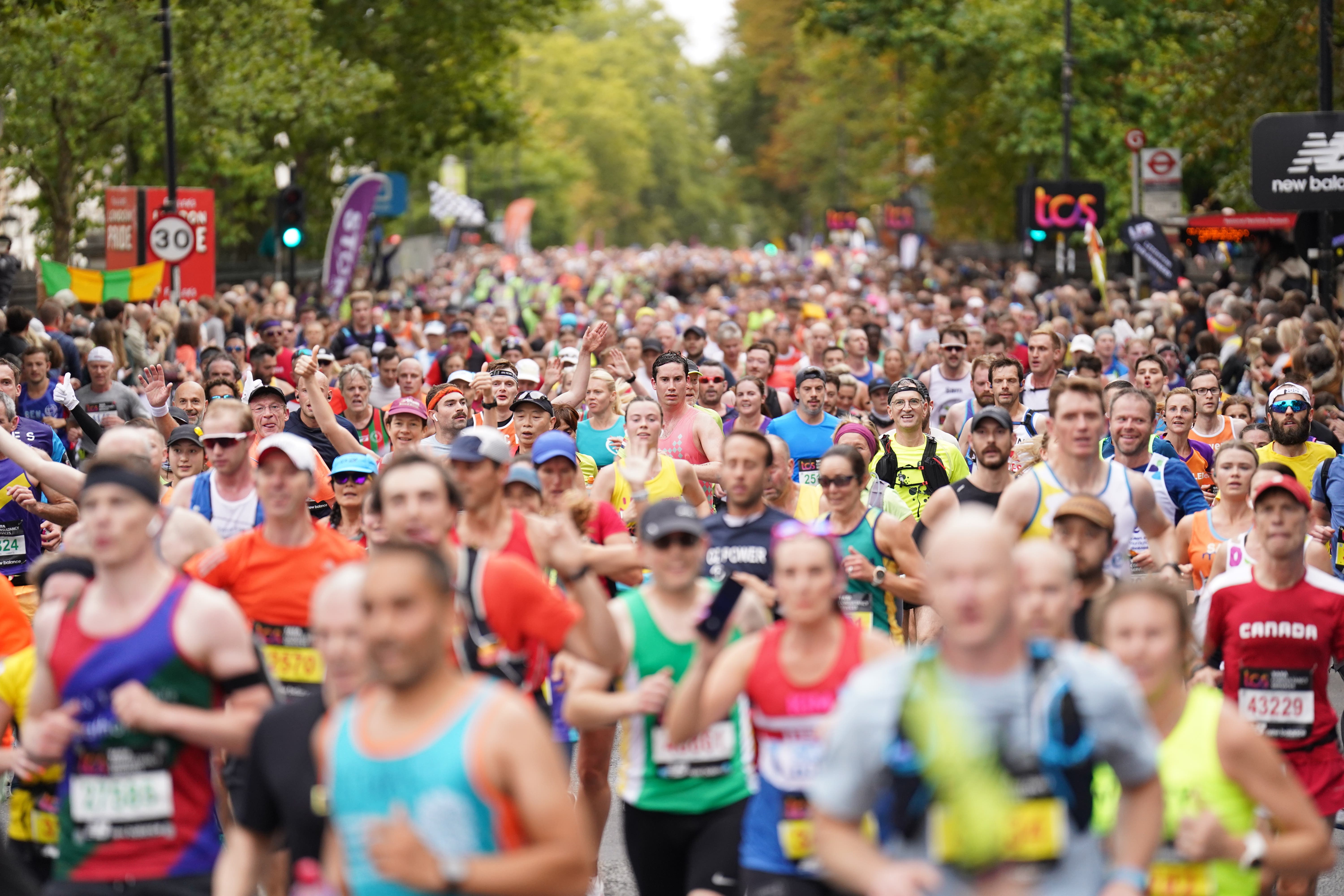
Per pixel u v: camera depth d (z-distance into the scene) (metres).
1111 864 8.50
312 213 75.25
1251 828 10.06
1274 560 13.42
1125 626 9.95
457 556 11.77
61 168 51.94
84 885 10.43
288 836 10.06
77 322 37.91
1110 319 44.47
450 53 76.81
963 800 7.70
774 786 11.02
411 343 48.69
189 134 56.59
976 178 87.12
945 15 77.38
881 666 7.90
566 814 8.07
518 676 11.80
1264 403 30.66
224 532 15.98
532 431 20.66
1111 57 73.62
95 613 10.49
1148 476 19.89
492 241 172.00
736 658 11.06
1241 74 48.38
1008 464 23.08
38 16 48.16
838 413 29.12
